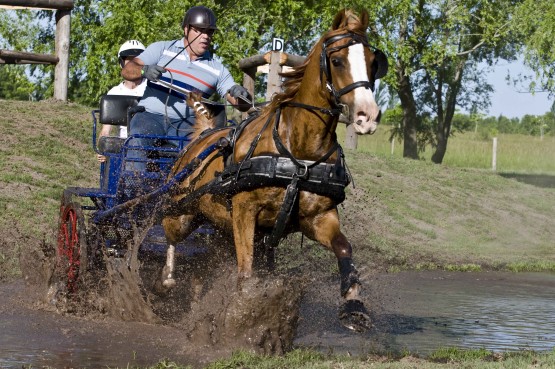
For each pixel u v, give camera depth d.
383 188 20.03
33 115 18.31
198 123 7.95
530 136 67.00
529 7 28.73
